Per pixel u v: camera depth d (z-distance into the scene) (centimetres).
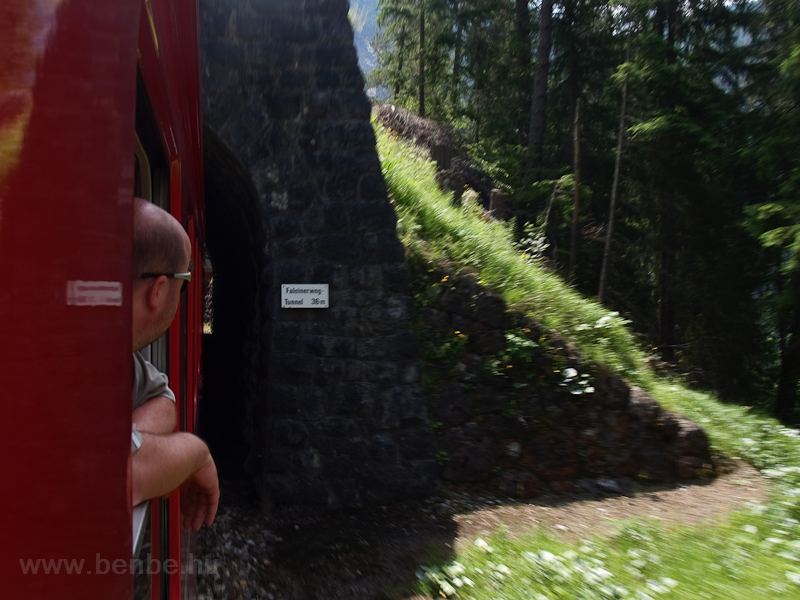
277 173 624
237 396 924
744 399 2100
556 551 468
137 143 170
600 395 691
